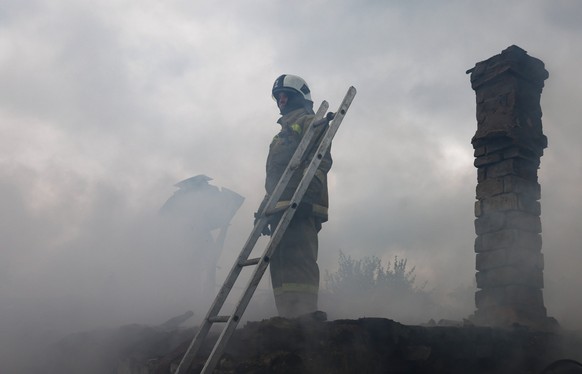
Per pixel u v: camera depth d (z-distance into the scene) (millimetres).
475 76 6254
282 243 4102
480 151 6023
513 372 4336
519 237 5562
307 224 4129
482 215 5883
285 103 4613
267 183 4340
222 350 3051
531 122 6004
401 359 3613
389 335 3555
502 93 5992
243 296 3211
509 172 5734
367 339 3443
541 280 5594
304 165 4145
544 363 4594
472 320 5660
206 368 2994
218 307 3484
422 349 3689
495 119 5969
